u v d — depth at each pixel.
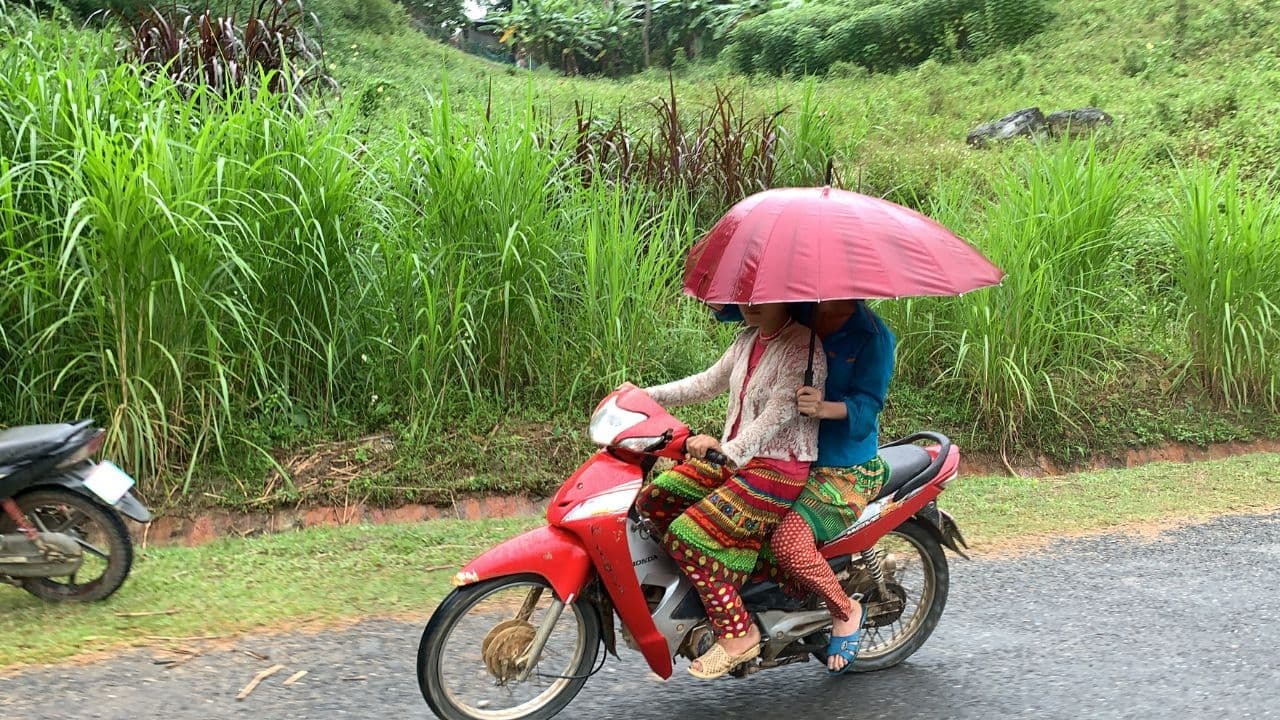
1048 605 4.70
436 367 6.26
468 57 25.50
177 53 7.56
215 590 4.55
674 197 7.70
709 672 3.38
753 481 3.33
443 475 6.09
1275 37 17.64
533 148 6.73
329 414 6.28
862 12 24.61
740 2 32.75
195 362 5.77
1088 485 6.83
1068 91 16.95
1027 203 7.88
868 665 3.93
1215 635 4.32
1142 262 8.91
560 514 3.27
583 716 3.53
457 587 3.23
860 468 3.50
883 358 3.39
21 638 3.92
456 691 3.61
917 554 4.09
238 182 5.79
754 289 3.02
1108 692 3.75
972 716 3.55
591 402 6.75
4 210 5.21
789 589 3.58
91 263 5.47
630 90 18.17
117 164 5.19
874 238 3.10
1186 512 6.28
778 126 9.22
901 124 14.40
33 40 6.53
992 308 7.43
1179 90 15.59
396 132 7.02
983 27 22.31
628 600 3.32
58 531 4.45
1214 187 8.61
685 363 7.16
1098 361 8.09
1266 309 7.85
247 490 5.70
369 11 22.92
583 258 6.84
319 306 6.19
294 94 7.04
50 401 5.59
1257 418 8.05
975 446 7.32
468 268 6.43
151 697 3.48
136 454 5.39
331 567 4.93
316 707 3.46
